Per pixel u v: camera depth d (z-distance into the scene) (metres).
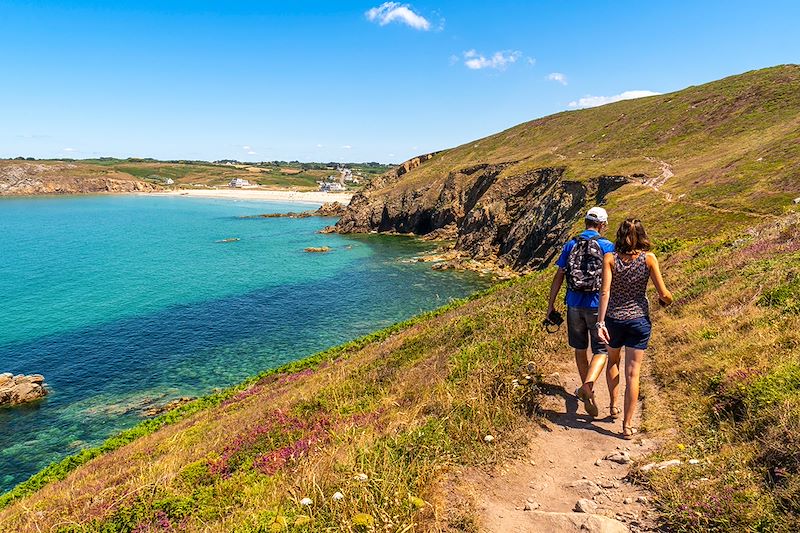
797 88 76.75
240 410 19.89
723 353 8.45
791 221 19.34
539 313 13.20
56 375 34.09
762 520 4.22
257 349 38.72
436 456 6.02
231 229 117.38
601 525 4.57
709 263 17.91
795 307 9.23
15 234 106.88
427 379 10.62
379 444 6.37
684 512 4.62
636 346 6.92
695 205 47.34
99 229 116.44
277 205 191.88
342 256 79.19
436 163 132.88
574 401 8.34
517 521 4.95
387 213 113.12
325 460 6.54
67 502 10.52
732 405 6.64
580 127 116.44
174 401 30.08
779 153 52.47
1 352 38.03
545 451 6.64
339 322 45.25
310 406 12.65
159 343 40.09
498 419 7.20
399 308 49.50
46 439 26.20
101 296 54.34
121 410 29.22
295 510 5.18
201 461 10.27
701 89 99.06
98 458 19.16
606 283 6.95
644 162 73.75
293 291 56.47
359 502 5.05
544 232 69.50
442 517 4.97
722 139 72.75
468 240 83.31
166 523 7.42
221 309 49.41
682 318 12.41
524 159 100.75
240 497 7.50
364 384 13.75
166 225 125.00
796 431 5.04
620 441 6.80
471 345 11.89
